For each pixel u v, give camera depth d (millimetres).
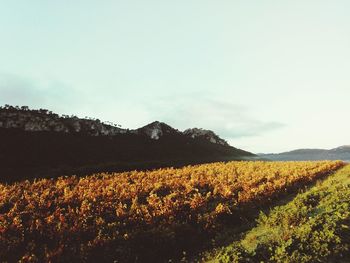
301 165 55062
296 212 18219
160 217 21656
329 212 16812
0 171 59844
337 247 12578
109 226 19531
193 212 22547
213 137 192875
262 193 28547
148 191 31578
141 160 102375
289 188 32719
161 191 32531
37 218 22422
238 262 12383
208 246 18016
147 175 44594
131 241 16875
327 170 48062
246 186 31203
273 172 43406
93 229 19156
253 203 25906
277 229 17172
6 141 84625
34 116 111375
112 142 118250
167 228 18125
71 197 28328
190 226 19531
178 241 17844
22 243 18094
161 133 154500
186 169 51781
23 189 35188
